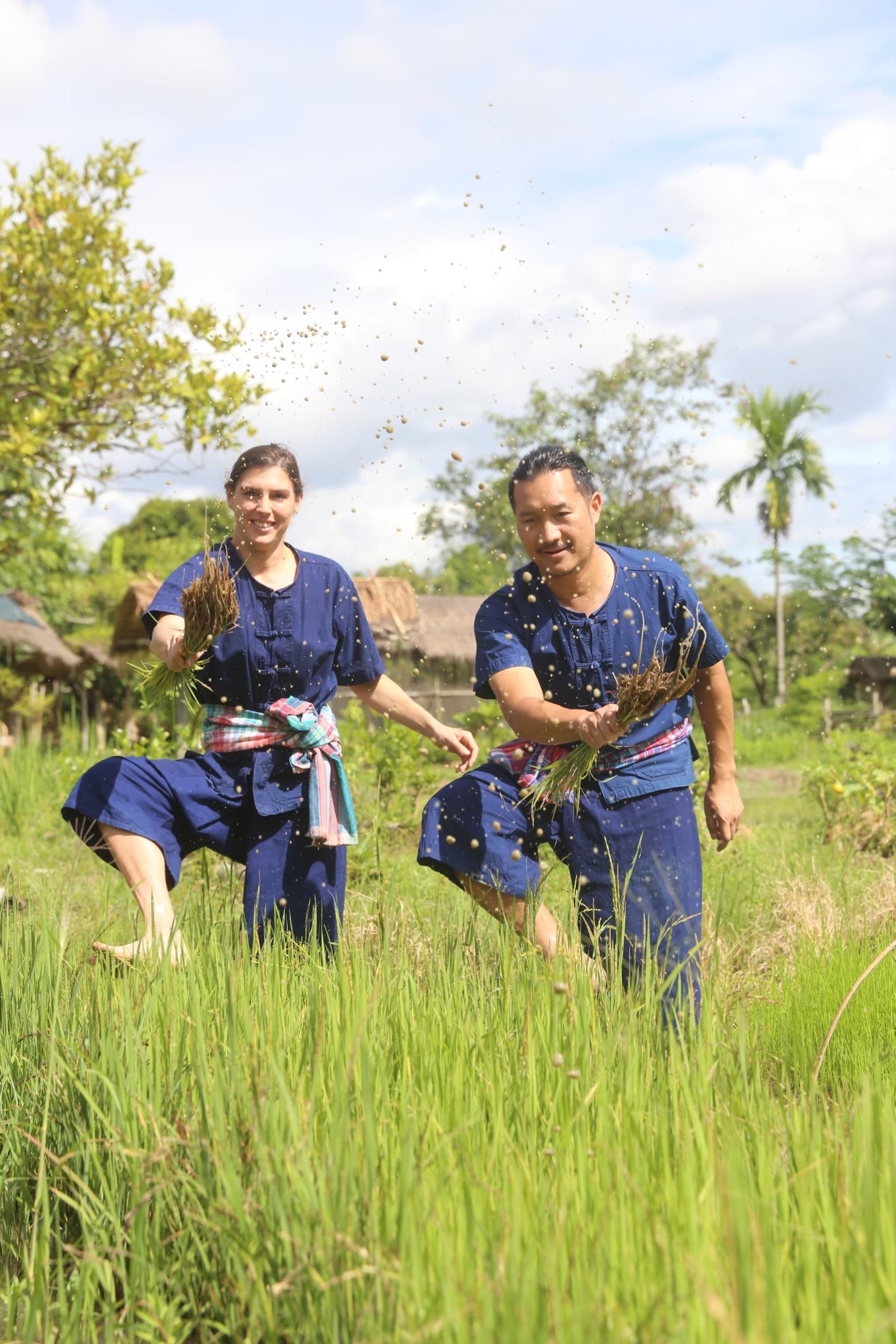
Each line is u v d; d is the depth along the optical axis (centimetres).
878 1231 211
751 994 422
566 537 405
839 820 966
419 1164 237
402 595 2027
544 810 419
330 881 450
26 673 2719
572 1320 187
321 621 448
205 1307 244
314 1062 271
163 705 475
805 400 5122
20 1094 315
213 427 1074
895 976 420
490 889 412
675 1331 186
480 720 1616
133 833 422
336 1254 222
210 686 443
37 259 1149
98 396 1144
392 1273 213
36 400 1209
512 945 384
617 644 418
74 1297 242
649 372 2942
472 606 3519
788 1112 282
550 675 423
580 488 407
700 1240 205
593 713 386
